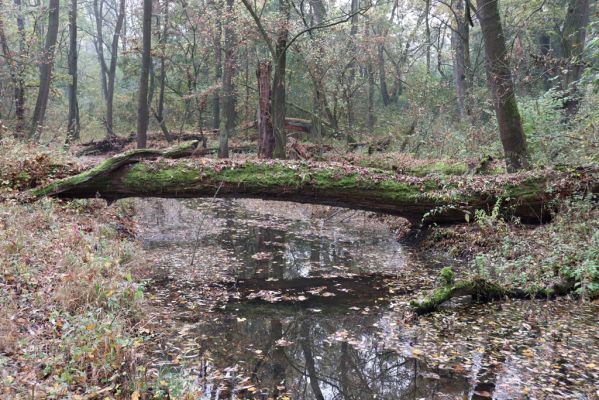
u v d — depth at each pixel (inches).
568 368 158.4
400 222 405.7
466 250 303.0
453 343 180.4
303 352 177.2
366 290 249.3
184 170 311.3
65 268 200.8
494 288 222.1
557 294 223.1
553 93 393.1
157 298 224.5
